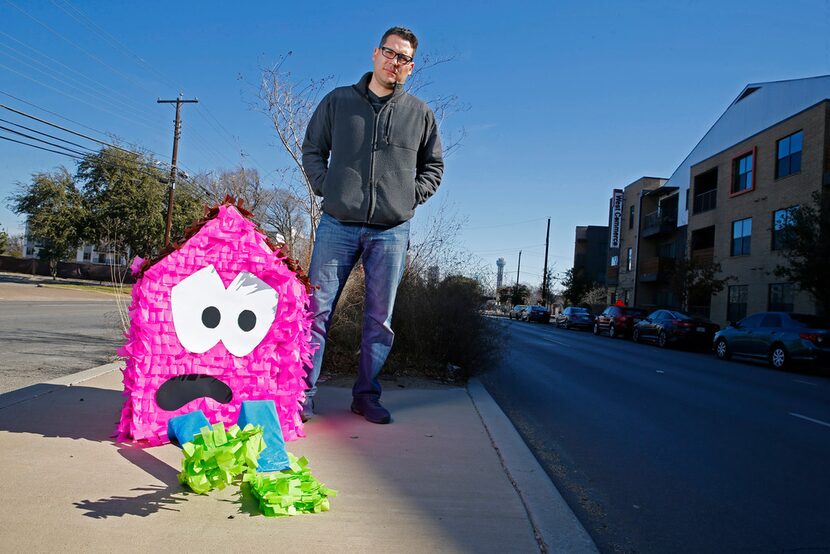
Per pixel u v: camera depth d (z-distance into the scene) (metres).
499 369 10.40
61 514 2.62
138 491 2.91
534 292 77.00
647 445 5.43
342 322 6.88
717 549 3.19
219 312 3.63
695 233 31.06
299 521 2.74
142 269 3.54
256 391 3.74
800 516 3.74
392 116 4.30
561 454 5.01
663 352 19.25
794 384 11.57
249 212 3.72
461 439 4.31
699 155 31.73
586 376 10.45
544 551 2.64
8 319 15.57
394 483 3.32
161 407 3.59
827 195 17.17
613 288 45.16
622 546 3.19
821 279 16.50
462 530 2.78
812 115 21.05
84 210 43.22
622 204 43.84
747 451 5.39
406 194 4.38
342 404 5.24
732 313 26.05
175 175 31.66
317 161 4.50
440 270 8.52
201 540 2.48
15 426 3.88
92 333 12.37
